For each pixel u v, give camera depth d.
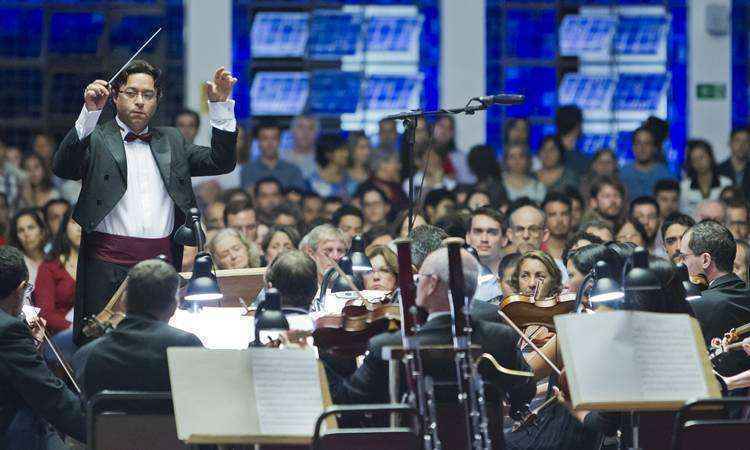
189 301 20.48
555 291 21.91
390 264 23.34
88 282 20.00
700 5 44.50
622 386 15.70
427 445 15.53
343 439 15.49
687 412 16.02
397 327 17.55
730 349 19.41
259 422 15.36
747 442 16.02
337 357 18.42
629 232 30.58
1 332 17.95
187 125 37.47
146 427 16.39
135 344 16.91
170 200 20.28
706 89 44.50
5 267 18.55
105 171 19.91
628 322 15.85
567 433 19.12
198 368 15.38
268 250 27.23
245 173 37.81
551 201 30.92
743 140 38.03
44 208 32.47
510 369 17.16
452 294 16.14
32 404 17.97
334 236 23.95
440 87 44.09
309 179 38.69
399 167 37.09
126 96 20.16
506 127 38.34
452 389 16.56
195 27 43.38
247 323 19.61
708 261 20.98
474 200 32.66
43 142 40.12
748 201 35.28
